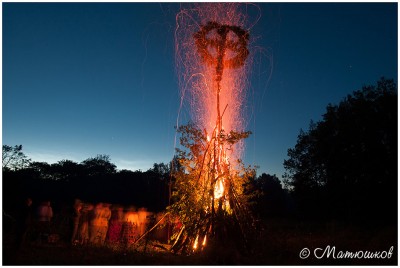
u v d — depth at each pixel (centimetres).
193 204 1338
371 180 3131
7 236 1522
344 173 3272
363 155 3147
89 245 1380
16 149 5053
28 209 1238
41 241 1393
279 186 5188
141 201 4684
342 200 3303
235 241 1255
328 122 3472
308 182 3884
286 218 4106
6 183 3909
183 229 1340
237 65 1464
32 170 5284
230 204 1338
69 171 5516
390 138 3120
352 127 3269
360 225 2764
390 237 1580
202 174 1398
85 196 4841
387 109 3148
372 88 3334
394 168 3044
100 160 5944
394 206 3016
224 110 1444
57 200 4547
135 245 1427
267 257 1236
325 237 1842
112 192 4822
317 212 3816
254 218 1407
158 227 1518
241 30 1470
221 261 1171
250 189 1475
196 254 1265
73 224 1389
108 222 1514
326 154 3450
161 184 4766
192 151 1420
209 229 1290
